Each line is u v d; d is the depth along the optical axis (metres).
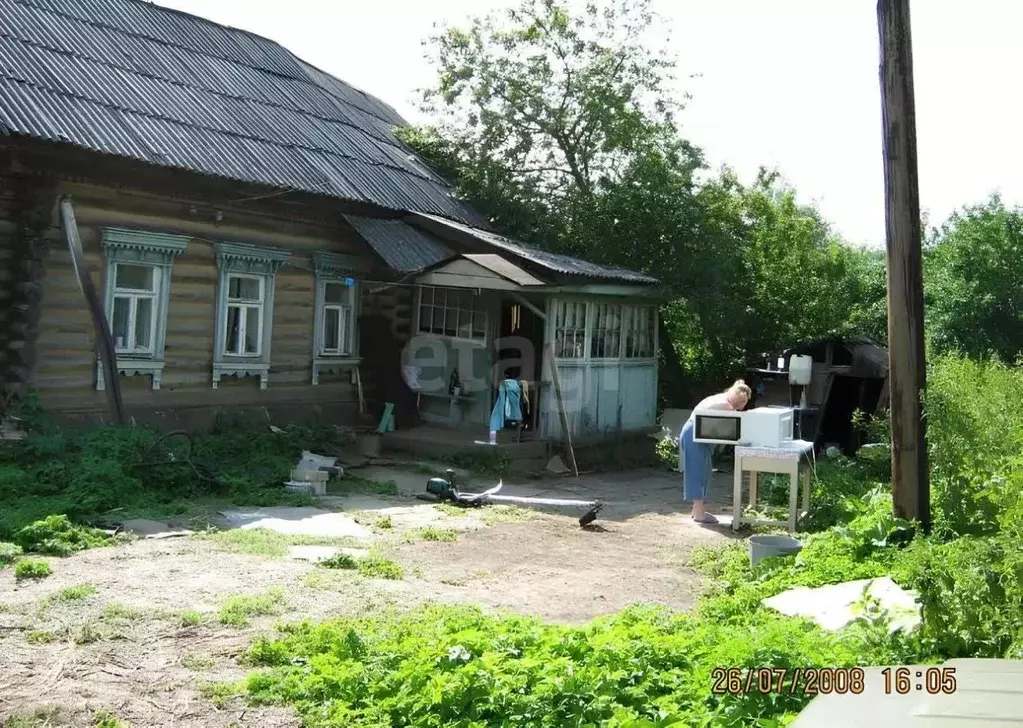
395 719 4.85
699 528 11.01
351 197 15.05
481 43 20.73
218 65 17.03
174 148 12.80
